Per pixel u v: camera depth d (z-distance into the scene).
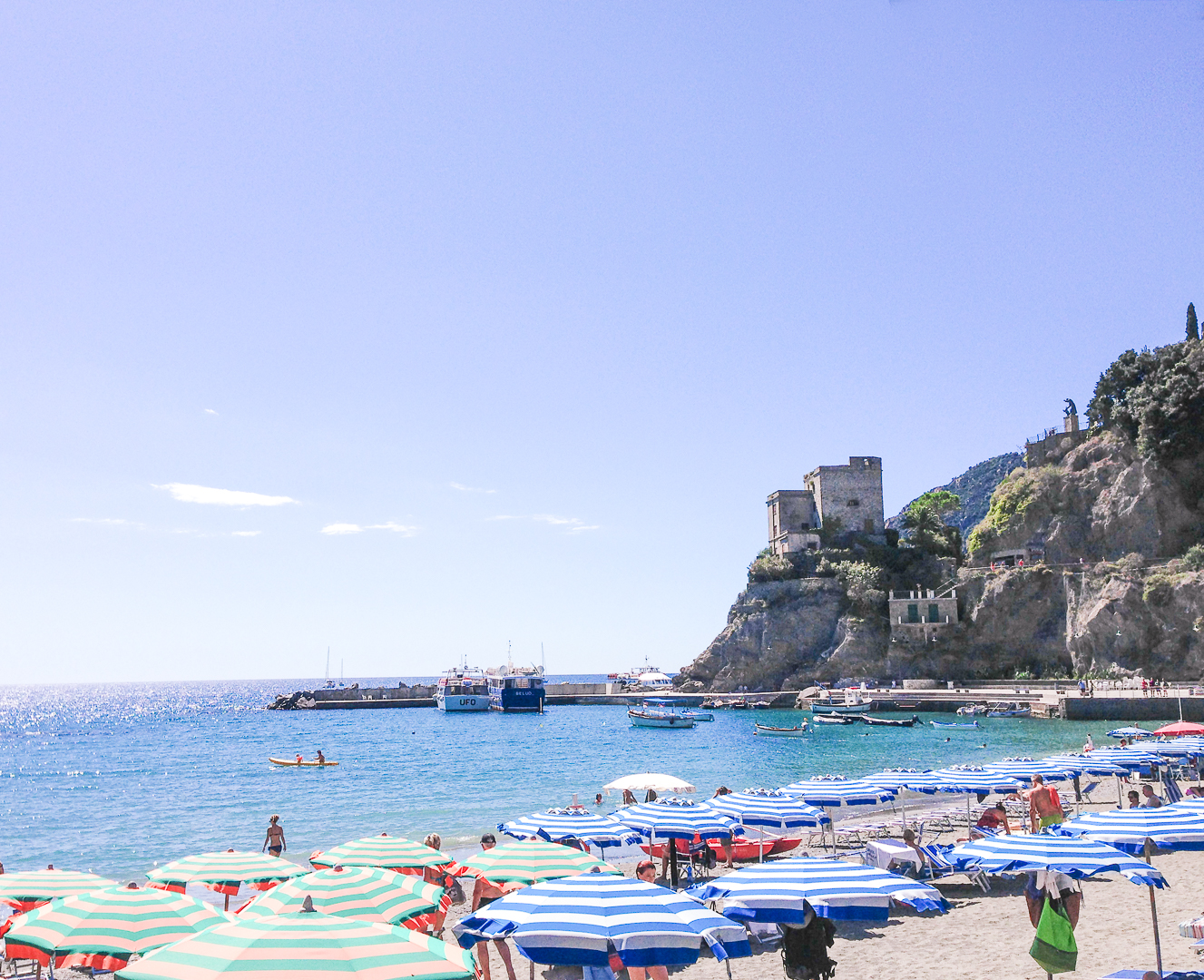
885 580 144.38
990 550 135.38
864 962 16.86
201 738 120.69
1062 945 12.68
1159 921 18.86
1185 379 115.94
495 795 53.09
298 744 103.31
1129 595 107.06
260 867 18.55
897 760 67.50
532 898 11.28
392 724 136.38
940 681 125.25
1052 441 138.12
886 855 24.25
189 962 8.48
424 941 9.24
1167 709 87.81
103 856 37.84
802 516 161.88
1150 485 118.81
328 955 8.49
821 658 138.75
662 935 10.36
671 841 24.56
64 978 18.23
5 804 55.81
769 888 11.80
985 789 30.03
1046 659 118.75
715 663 149.38
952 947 17.67
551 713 152.38
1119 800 35.75
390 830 41.59
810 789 28.73
